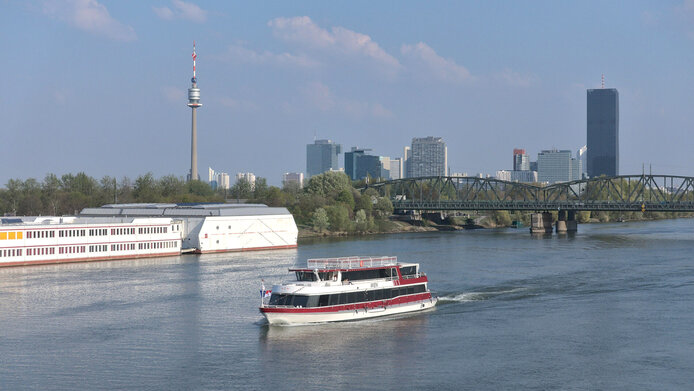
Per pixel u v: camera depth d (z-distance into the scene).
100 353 92.19
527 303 121.88
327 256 198.00
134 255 194.62
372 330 102.44
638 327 104.12
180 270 165.38
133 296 129.12
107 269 167.75
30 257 176.50
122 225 192.25
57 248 180.75
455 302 122.75
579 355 90.56
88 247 186.12
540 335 99.94
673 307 117.94
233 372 84.56
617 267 169.00
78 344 96.25
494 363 87.44
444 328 103.81
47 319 110.50
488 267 169.38
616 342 96.25
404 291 114.50
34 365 87.50
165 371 85.06
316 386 80.00
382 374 83.69
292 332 101.25
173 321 108.62
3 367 86.75
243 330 102.69
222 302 123.00
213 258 194.25
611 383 80.56
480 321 108.19
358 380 81.81
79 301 124.44
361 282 109.94
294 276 153.38
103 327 105.25
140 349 93.75
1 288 138.25
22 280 149.00
